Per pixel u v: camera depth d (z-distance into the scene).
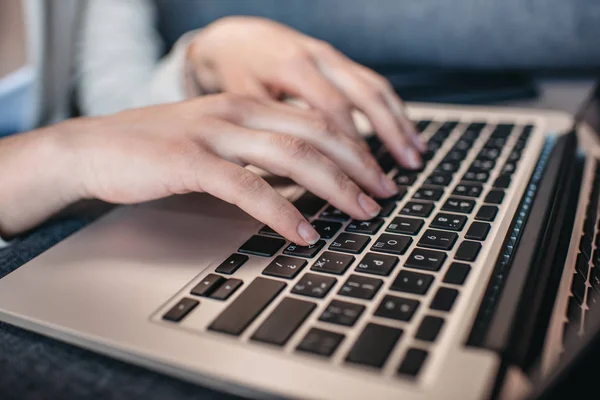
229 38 0.67
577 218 0.38
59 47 0.83
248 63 0.62
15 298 0.31
